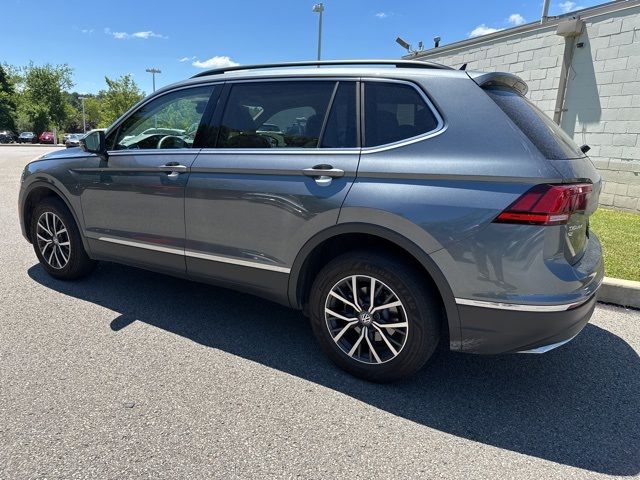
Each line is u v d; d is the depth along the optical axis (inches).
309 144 114.6
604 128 311.7
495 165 92.9
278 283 119.8
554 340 95.5
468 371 120.1
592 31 310.0
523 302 91.8
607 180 313.4
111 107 1991.9
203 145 131.3
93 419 95.5
